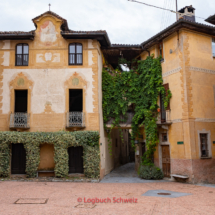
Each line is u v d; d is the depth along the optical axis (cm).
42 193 1198
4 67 1789
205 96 1669
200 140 1602
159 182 1606
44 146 1700
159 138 1797
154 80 1805
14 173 1688
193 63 1658
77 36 1788
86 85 1778
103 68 1980
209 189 1338
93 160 1647
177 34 1683
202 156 1590
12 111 1745
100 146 1750
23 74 1783
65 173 1623
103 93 1903
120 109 1892
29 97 1761
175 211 882
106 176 1877
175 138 1658
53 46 1814
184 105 1608
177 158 1633
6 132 1641
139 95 1880
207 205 962
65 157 1636
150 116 1762
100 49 1941
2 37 1783
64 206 959
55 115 1742
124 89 1911
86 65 1797
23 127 1705
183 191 1277
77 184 1496
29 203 1005
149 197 1118
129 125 1894
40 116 1742
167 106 1730
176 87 1678
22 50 1819
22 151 1708
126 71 1931
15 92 1812
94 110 1755
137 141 1956
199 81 1662
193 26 1653
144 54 2009
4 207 941
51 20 1839
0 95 1759
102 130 1856
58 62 1798
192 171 1531
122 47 1931
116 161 2552
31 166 1633
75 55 1819
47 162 1684
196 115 1609
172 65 1720
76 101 1855
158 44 1875
